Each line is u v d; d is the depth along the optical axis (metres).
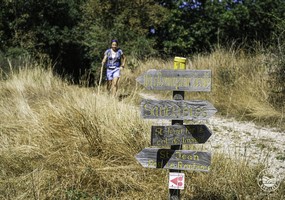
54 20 19.22
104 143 4.39
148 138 4.45
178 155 3.21
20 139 4.77
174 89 3.21
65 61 19.19
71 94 6.21
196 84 3.17
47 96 6.98
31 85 7.70
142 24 18.61
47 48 18.38
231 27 17.91
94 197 3.59
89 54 16.50
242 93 7.51
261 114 6.71
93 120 4.66
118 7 18.05
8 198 3.52
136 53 14.71
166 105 3.20
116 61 8.66
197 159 3.19
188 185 3.76
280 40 7.79
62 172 3.93
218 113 7.33
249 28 17.52
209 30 18.44
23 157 4.32
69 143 4.45
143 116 3.22
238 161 4.05
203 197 3.62
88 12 18.03
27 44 16.86
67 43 18.66
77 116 4.77
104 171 3.96
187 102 3.18
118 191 3.77
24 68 9.63
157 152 3.24
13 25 17.22
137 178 3.95
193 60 11.19
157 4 19.81
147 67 12.21
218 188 3.67
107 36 15.48
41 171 3.91
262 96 7.27
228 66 8.81
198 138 3.21
